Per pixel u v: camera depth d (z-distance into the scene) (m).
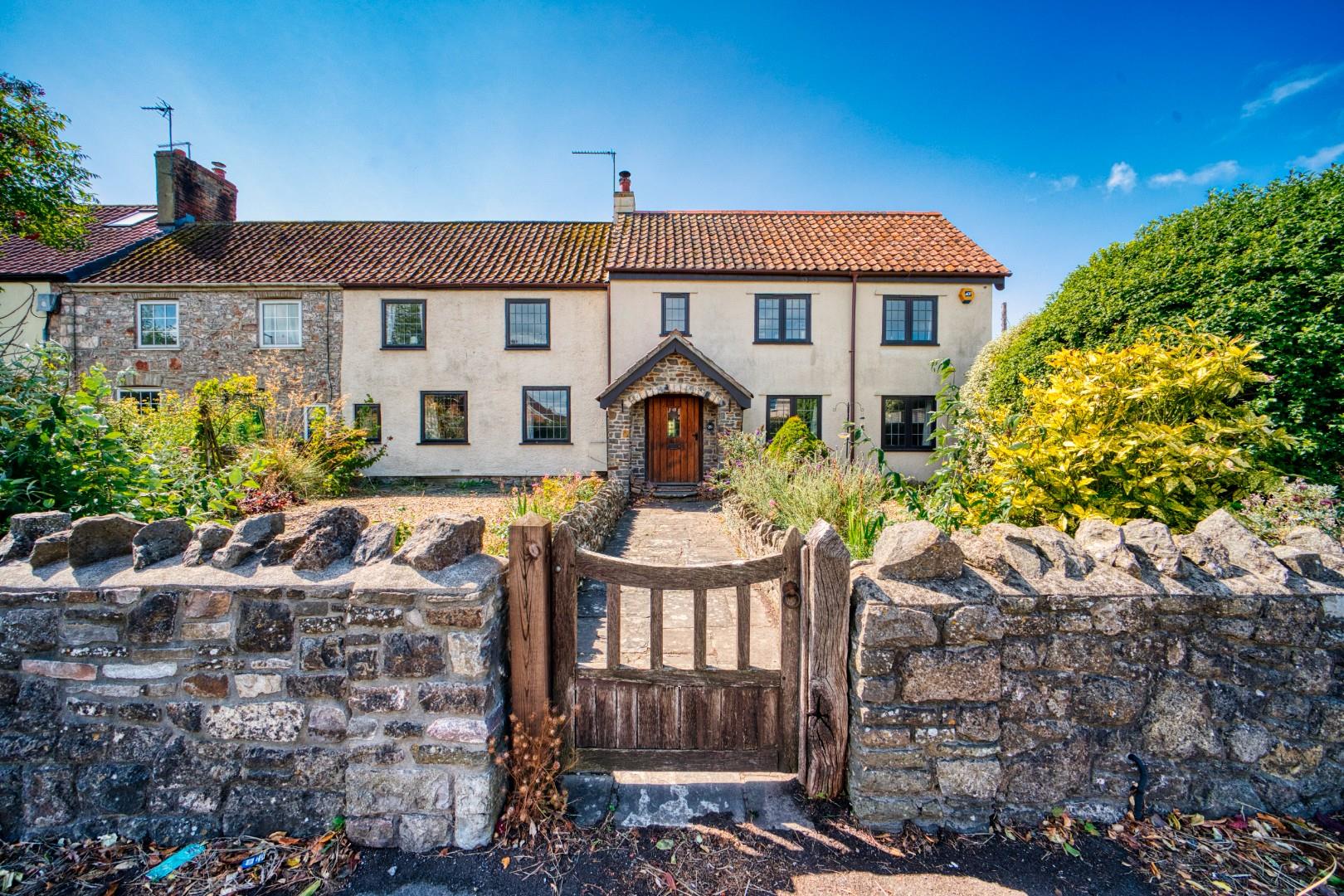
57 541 2.38
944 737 2.32
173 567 2.34
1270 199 6.07
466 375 14.59
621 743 2.57
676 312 14.22
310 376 14.41
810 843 2.29
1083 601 2.30
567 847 2.27
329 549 2.32
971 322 14.16
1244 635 2.31
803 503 6.16
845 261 14.23
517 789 2.41
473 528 2.43
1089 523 2.59
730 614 4.96
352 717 2.26
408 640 2.22
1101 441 3.88
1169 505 3.82
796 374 14.20
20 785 2.32
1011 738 2.33
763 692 2.55
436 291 14.55
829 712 2.44
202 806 2.31
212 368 14.26
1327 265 5.32
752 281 14.17
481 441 14.64
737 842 2.29
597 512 7.01
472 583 2.20
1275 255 5.58
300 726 2.29
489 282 14.33
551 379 14.65
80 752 2.31
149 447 5.07
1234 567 2.40
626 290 14.11
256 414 12.18
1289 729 2.33
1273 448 5.08
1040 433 4.42
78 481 3.83
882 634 2.28
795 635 2.53
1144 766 2.33
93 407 4.27
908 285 14.18
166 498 4.61
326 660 2.26
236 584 2.25
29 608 2.29
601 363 14.65
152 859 2.23
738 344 14.19
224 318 14.30
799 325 14.29
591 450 14.65
